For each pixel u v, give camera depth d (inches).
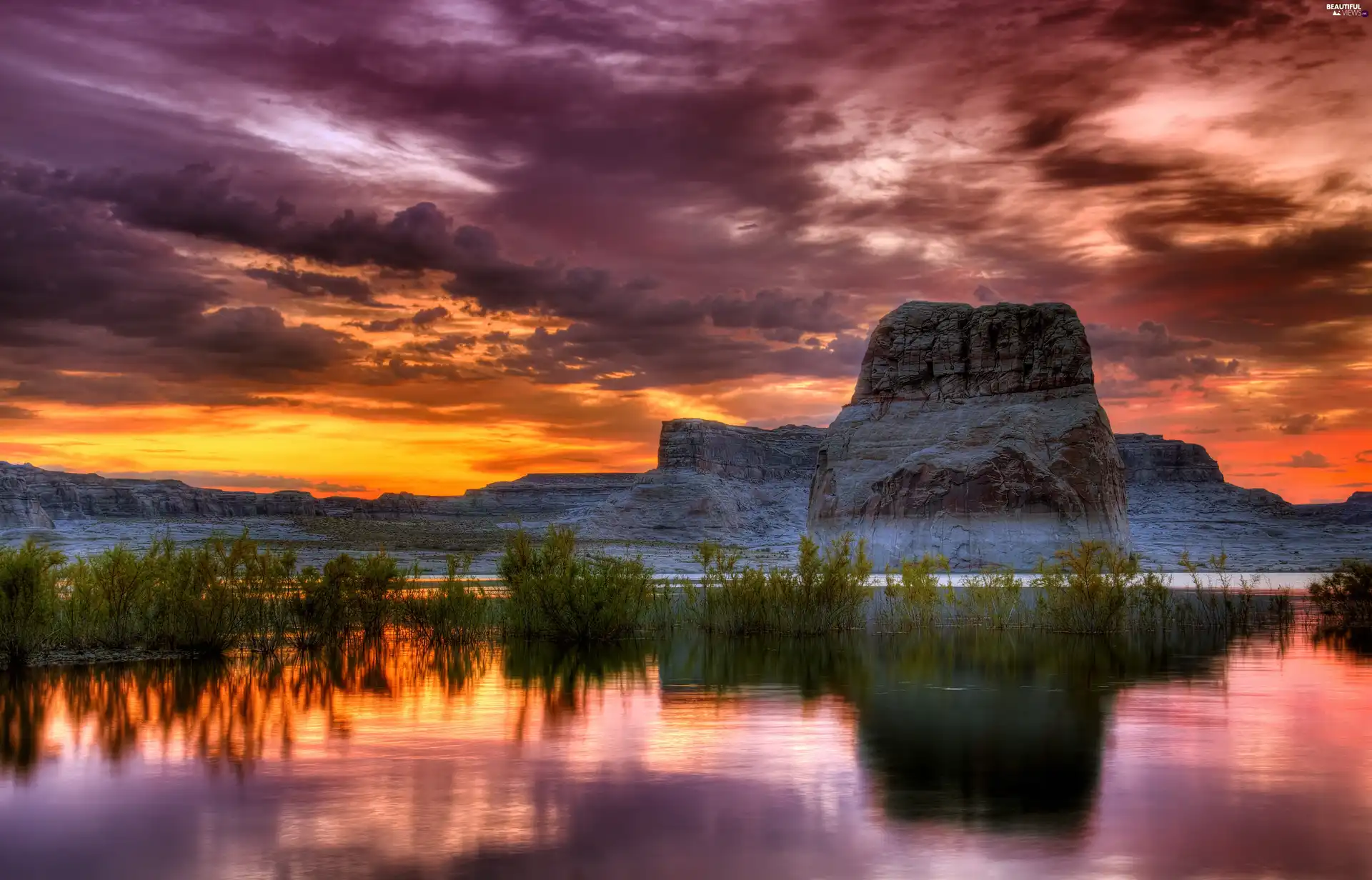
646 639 1336.1
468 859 411.5
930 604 1494.8
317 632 1246.9
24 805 493.7
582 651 1190.3
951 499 5167.3
